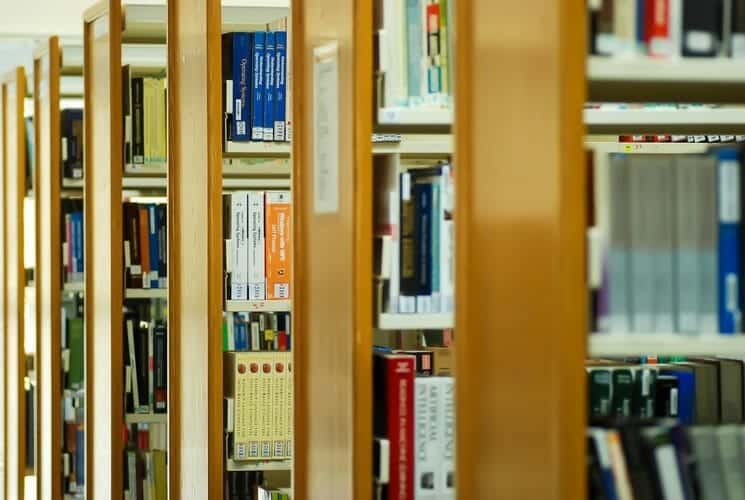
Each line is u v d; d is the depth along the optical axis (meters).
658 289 2.21
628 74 2.18
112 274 5.45
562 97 2.10
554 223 2.12
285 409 4.70
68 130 6.54
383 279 3.11
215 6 4.43
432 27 3.07
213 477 4.50
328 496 3.34
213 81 4.43
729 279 2.22
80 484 6.51
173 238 4.99
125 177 5.72
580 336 2.09
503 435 2.38
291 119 3.64
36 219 6.79
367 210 3.08
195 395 4.70
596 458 2.21
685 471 2.24
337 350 3.24
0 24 8.62
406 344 4.59
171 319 5.01
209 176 4.44
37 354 6.81
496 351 2.41
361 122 3.07
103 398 5.65
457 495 2.57
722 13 2.26
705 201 2.22
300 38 3.62
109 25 5.42
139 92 5.53
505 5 2.35
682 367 3.15
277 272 4.68
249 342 5.05
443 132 3.27
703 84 2.34
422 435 3.12
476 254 2.52
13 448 7.78
